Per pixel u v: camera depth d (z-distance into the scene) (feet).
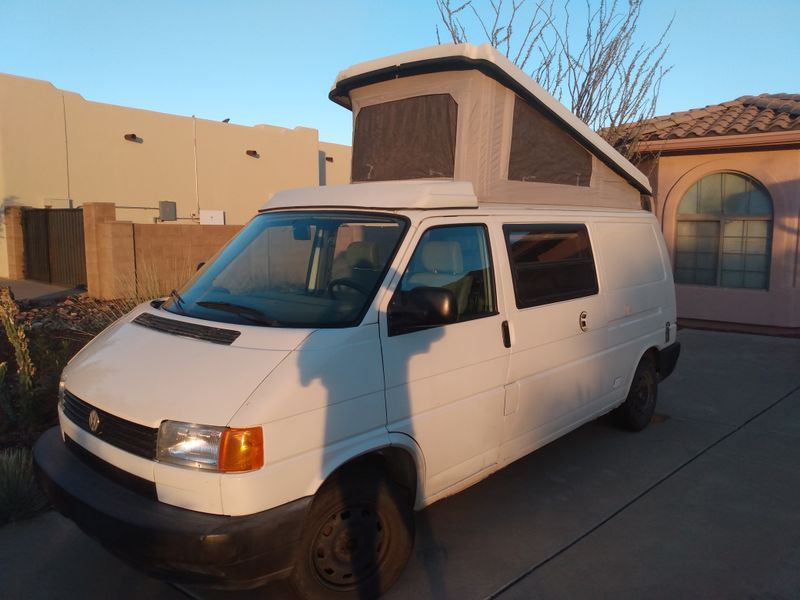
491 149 15.16
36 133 56.70
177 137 68.13
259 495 9.29
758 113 35.73
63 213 48.96
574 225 16.37
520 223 14.58
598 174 18.52
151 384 10.19
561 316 15.14
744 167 34.37
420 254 12.12
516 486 16.16
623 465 17.46
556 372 15.03
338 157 91.81
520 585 11.92
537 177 16.58
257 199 76.89
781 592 11.69
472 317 12.92
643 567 12.51
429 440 11.87
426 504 12.07
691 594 11.64
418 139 15.85
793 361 28.58
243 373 9.86
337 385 10.28
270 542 9.32
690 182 35.94
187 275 37.68
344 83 16.97
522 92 15.57
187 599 11.41
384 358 11.04
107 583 11.85
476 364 12.78
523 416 14.12
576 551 13.10
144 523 9.23
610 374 17.34
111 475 10.34
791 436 19.65
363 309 11.08
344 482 10.61
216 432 9.27
